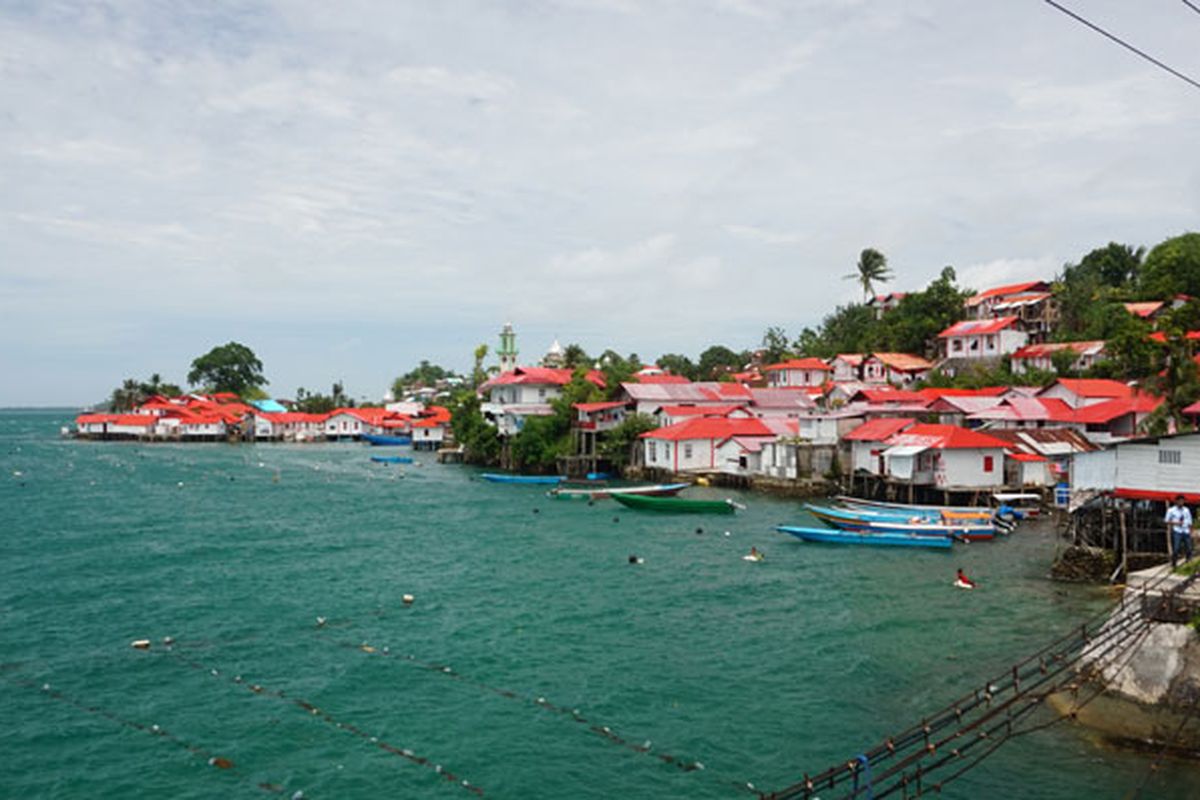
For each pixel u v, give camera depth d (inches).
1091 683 1015.0
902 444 2583.7
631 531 2326.5
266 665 1226.6
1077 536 1711.4
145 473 4121.6
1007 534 2161.7
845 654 1234.6
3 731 1003.3
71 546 2119.8
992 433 2623.0
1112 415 2605.8
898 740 778.2
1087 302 4015.8
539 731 996.6
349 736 989.2
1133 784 834.8
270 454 5502.0
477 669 1203.2
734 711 1042.7
